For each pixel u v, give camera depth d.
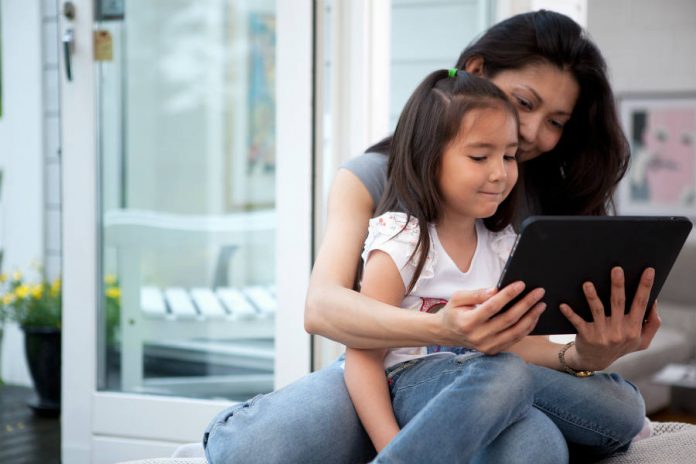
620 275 1.35
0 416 3.73
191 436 2.84
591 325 1.39
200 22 2.93
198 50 2.94
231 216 2.96
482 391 1.31
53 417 3.73
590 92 1.77
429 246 1.46
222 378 2.98
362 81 2.78
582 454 1.63
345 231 1.61
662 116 5.73
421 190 1.47
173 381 3.01
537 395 1.52
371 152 1.76
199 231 2.98
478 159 1.45
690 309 4.23
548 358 1.58
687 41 5.65
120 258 2.99
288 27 2.72
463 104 1.45
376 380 1.46
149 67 2.96
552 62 1.70
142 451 2.88
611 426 1.53
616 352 1.45
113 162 2.97
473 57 1.77
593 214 1.93
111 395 2.90
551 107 1.72
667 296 4.42
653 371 3.73
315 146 2.75
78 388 2.93
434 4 3.67
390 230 1.46
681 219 1.34
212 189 2.96
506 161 1.50
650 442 1.66
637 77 5.78
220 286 2.97
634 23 5.77
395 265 1.45
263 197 2.92
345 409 1.51
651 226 1.32
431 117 1.47
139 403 2.88
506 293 1.26
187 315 2.99
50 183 4.21
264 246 2.93
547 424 1.40
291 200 2.74
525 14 1.76
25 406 3.89
